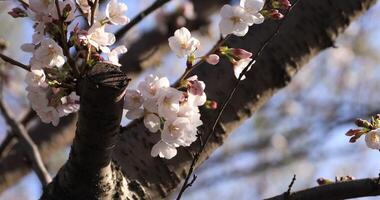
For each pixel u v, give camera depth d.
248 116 1.41
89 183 1.23
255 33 1.43
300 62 1.44
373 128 1.31
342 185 1.30
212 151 1.39
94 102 1.14
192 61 1.21
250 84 1.41
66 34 1.17
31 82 1.19
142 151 1.35
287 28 1.44
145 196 1.32
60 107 1.21
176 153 1.30
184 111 1.20
